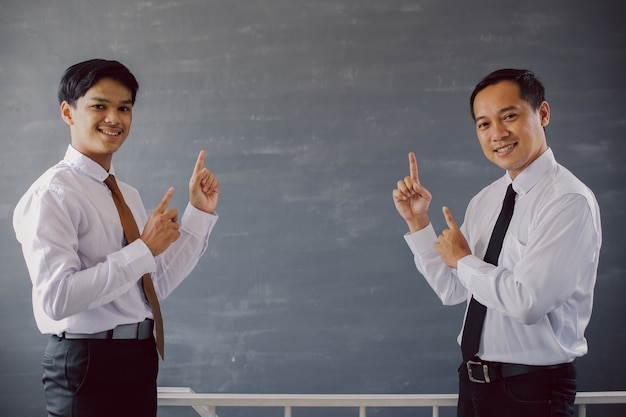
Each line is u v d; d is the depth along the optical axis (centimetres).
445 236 156
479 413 149
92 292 142
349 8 343
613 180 346
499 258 154
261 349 349
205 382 349
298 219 347
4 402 344
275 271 348
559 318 145
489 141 153
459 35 343
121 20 344
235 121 346
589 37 343
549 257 139
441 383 348
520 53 343
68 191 149
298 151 346
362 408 152
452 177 346
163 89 345
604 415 346
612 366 346
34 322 345
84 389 146
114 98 154
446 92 344
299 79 345
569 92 344
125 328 152
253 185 347
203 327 349
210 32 344
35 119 344
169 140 346
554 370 144
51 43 343
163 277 176
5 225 344
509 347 146
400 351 348
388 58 344
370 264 347
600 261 346
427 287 347
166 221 151
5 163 344
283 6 344
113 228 156
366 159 346
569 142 346
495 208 165
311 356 348
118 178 346
